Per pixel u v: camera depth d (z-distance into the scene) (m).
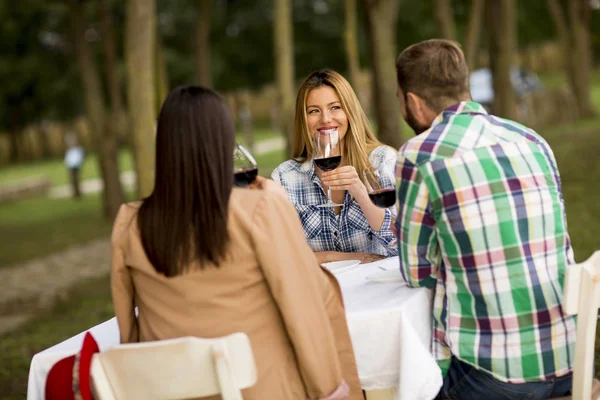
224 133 2.37
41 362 2.66
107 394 2.18
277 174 3.88
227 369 2.09
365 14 10.79
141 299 2.49
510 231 2.61
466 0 23.59
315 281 2.42
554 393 2.68
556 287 2.63
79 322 7.36
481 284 2.62
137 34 7.29
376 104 10.86
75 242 13.23
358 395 2.53
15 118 39.78
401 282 2.95
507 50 15.73
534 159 2.69
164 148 2.37
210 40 38.84
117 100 15.38
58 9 28.39
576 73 23.39
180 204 2.35
